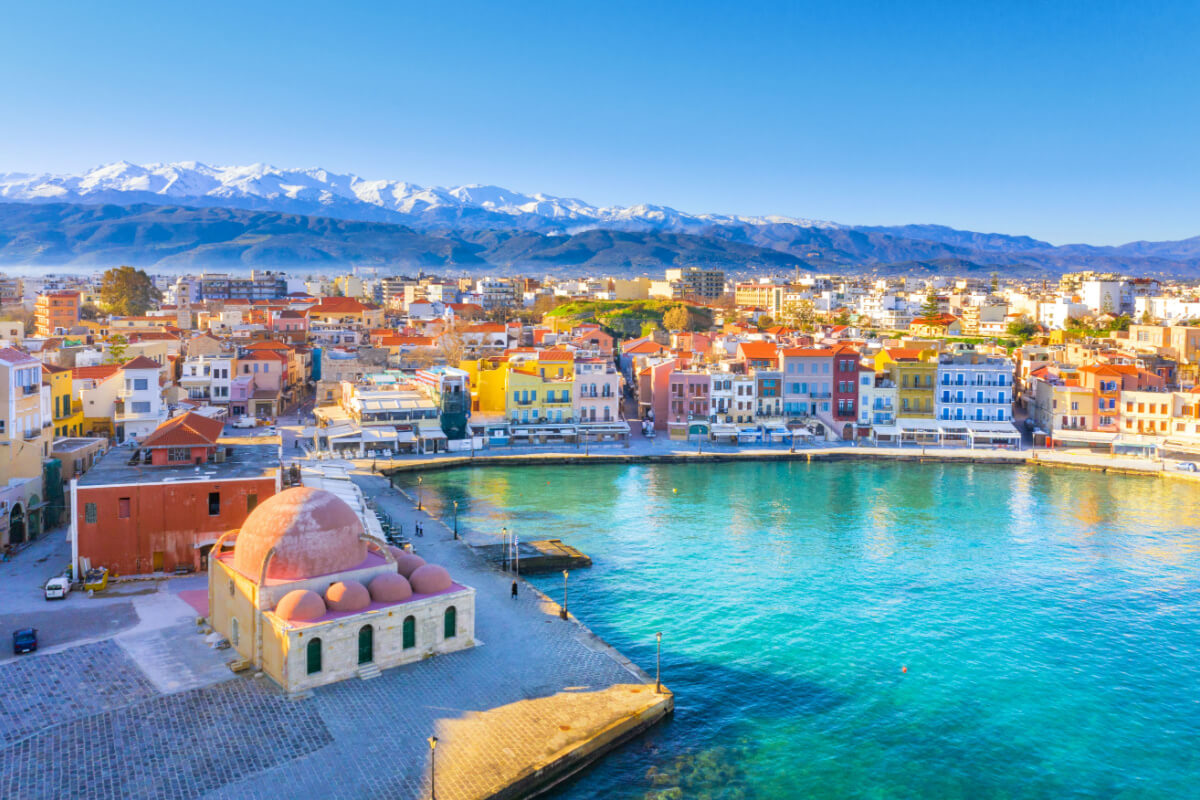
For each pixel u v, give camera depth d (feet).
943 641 237.86
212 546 258.78
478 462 469.98
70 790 151.53
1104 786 172.14
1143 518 368.27
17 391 295.69
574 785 165.99
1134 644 237.45
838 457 496.64
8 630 213.05
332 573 201.36
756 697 203.62
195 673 192.75
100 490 249.14
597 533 338.54
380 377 561.84
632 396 654.53
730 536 336.49
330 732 171.42
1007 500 401.49
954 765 177.68
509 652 212.02
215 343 618.44
